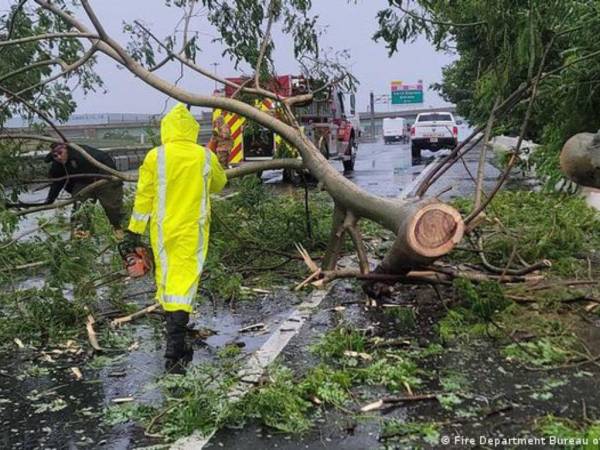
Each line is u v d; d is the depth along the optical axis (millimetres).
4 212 5773
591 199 9617
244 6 7672
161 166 4547
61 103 8078
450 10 6672
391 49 7273
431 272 5508
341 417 3613
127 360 4688
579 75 7395
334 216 6223
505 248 6562
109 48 6582
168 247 4555
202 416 3588
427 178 6336
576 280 5930
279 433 3469
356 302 5824
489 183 15141
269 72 7984
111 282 6402
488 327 4891
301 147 6496
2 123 7125
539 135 13500
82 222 6867
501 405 3670
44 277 6754
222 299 6145
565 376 4055
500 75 6301
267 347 4754
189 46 7395
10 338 5191
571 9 6371
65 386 4250
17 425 3693
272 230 7477
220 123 10242
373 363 4340
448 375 4109
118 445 3426
